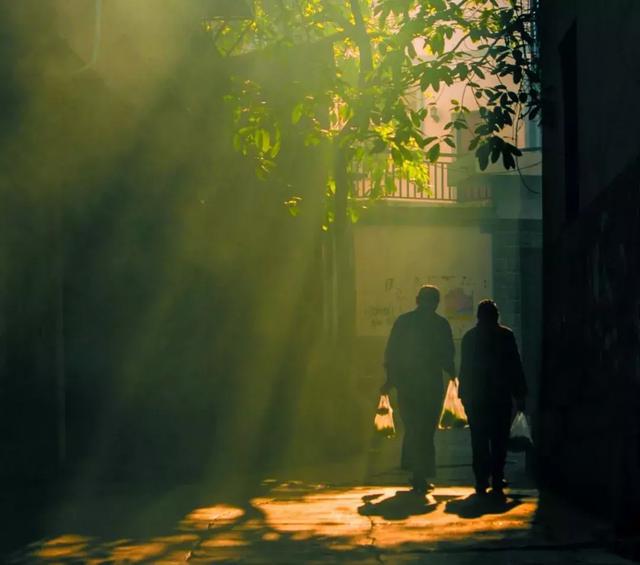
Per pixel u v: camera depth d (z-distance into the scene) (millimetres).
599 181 21891
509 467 34031
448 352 26578
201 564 16609
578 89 24062
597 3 21906
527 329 59031
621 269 19578
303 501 24688
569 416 24781
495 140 29500
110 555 17469
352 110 33312
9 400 25438
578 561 16578
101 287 30125
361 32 37344
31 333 26734
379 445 38781
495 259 58969
